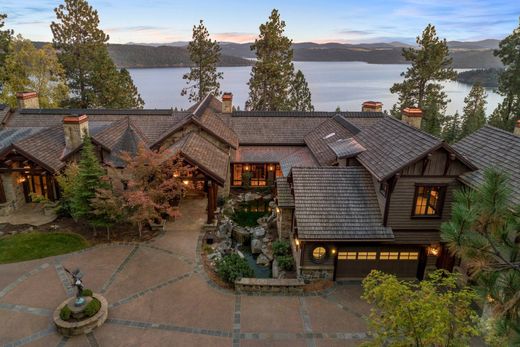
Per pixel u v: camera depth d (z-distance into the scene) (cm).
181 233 2366
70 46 4872
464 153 2083
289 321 1609
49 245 2153
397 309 998
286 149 3391
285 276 1970
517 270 750
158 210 2400
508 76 4512
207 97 3794
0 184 2525
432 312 946
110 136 2753
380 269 1945
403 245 1903
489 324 954
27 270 1922
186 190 2675
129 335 1502
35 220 2473
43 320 1566
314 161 2872
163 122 3303
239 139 3409
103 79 4981
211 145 2856
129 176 2281
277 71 5112
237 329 1552
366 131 2442
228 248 2284
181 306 1688
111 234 2316
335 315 1658
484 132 2148
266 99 5444
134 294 1758
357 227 1844
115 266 1981
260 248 2333
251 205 3059
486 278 784
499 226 769
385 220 1841
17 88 4353
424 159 1752
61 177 2380
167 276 1909
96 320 1525
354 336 1527
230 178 3316
